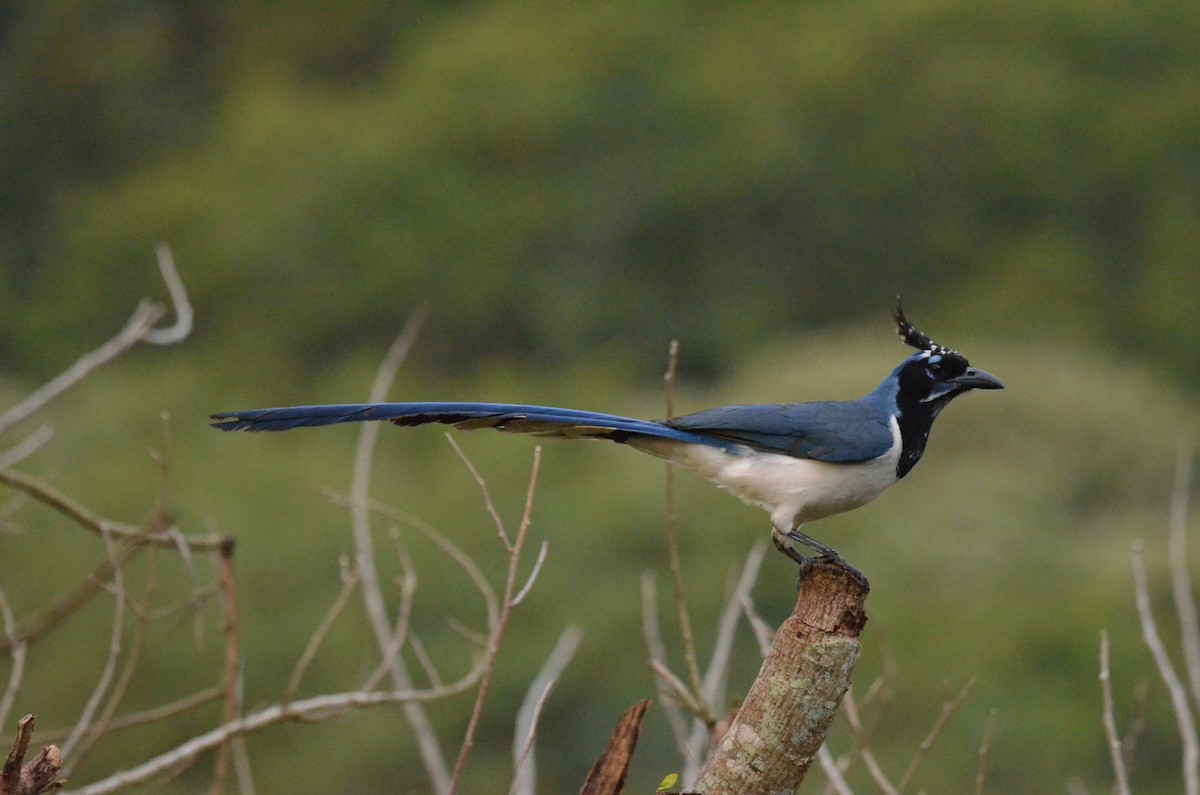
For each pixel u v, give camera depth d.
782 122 30.52
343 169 30.44
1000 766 13.28
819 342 26.77
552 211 30.14
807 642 5.07
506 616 5.45
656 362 29.50
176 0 38.06
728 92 30.64
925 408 7.23
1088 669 14.67
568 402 24.61
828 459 6.91
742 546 16.27
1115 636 15.02
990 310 28.50
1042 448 19.69
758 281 30.27
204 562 15.12
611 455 18.45
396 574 15.99
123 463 18.92
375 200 30.31
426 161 30.45
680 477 17.09
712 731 6.17
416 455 20.27
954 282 30.31
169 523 6.88
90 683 13.89
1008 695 14.02
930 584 16.84
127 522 17.56
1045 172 30.62
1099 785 13.38
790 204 30.58
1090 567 16.94
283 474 18.80
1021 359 22.77
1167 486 19.91
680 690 6.18
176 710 6.45
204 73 37.88
